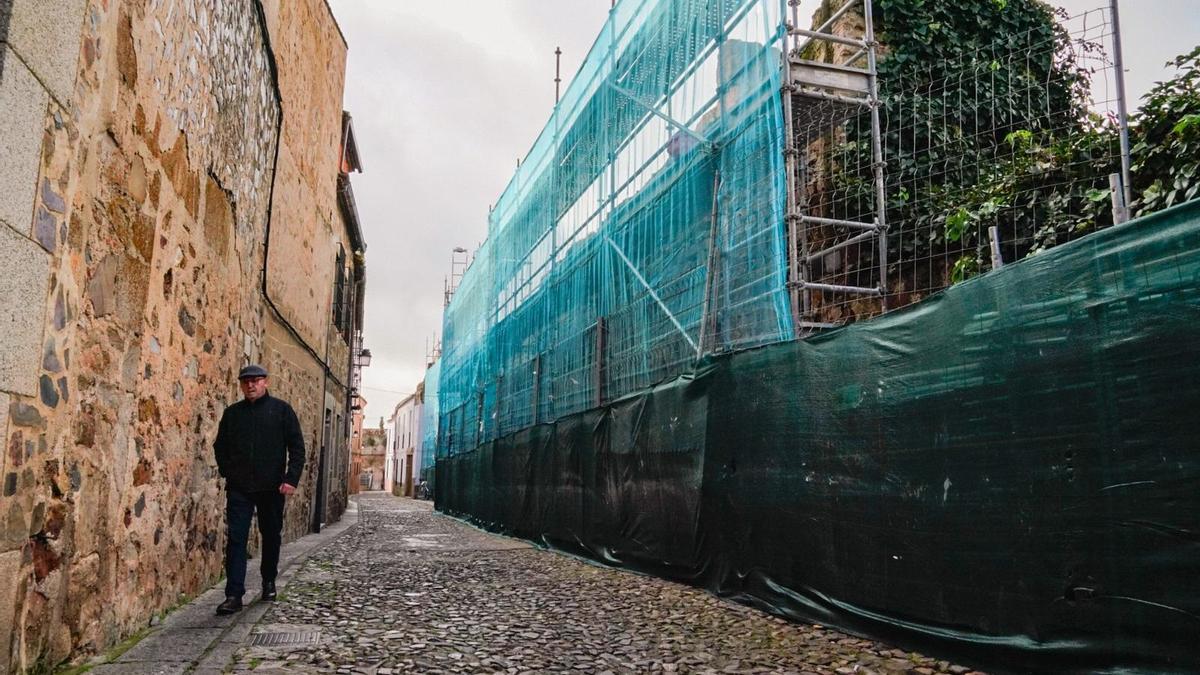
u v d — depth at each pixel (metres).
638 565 8.23
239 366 7.42
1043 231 6.56
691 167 8.23
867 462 4.90
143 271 4.37
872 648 4.64
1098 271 3.50
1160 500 3.19
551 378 12.99
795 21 7.23
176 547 5.41
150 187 4.41
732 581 6.40
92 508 3.73
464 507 18.05
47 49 2.92
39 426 3.06
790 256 6.76
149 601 4.79
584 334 11.34
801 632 5.14
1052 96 8.86
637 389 9.30
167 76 4.61
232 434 5.61
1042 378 3.74
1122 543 3.33
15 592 2.90
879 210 7.15
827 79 7.24
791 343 5.76
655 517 7.91
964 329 4.22
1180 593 3.11
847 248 8.58
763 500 5.98
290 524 11.21
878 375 4.86
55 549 3.29
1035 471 3.74
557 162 13.14
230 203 6.65
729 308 7.23
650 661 4.38
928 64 9.09
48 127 2.99
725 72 7.64
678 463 7.45
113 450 4.00
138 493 4.48
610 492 9.09
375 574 7.89
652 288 8.98
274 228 9.16
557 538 10.80
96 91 3.49
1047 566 3.66
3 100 2.60
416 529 15.34
